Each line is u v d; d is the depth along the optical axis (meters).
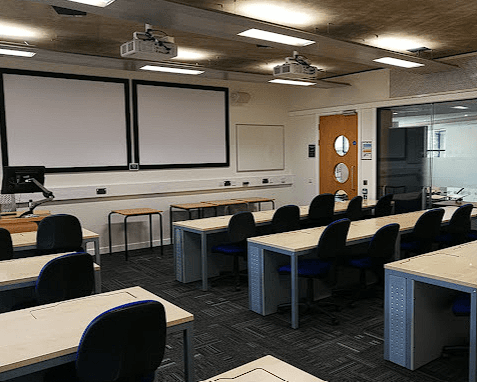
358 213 6.32
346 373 2.96
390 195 6.53
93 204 6.67
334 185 8.27
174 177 7.47
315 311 4.12
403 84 7.00
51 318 2.17
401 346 2.99
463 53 6.18
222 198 8.10
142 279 5.38
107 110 6.74
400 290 2.95
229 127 8.13
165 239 7.43
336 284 4.63
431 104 6.78
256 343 3.49
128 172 6.99
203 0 3.77
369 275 4.92
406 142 7.15
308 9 4.05
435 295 3.00
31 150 6.14
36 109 6.15
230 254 4.82
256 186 8.55
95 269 3.15
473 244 3.63
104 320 1.74
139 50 4.08
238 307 4.34
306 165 8.79
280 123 8.92
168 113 7.35
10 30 4.70
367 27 4.67
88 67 6.54
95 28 4.64
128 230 7.05
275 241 3.96
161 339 1.94
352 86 7.77
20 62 6.00
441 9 4.09
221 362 3.18
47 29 4.66
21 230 4.57
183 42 5.31
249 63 6.64
